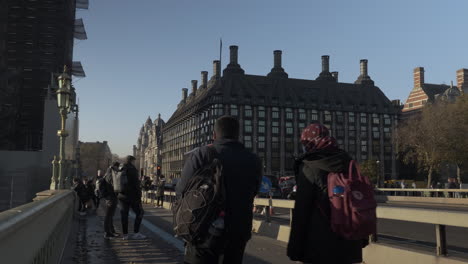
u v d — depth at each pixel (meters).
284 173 85.69
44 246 4.09
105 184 9.34
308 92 92.12
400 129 50.12
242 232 2.96
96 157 110.81
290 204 8.80
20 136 40.34
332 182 2.93
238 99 84.94
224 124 3.25
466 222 4.51
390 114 94.62
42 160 31.19
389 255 5.74
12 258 2.20
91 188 18.84
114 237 9.42
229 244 2.93
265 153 85.44
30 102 40.97
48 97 34.22
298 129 88.25
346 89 96.25
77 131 39.28
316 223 3.01
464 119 44.56
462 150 44.25
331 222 2.88
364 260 6.18
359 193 2.88
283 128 87.31
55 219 5.46
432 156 45.25
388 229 11.52
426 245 8.16
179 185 2.97
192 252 2.89
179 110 128.62
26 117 40.66
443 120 44.44
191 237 2.75
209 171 2.91
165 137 135.62
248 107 85.62
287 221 12.34
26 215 2.66
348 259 2.95
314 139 3.23
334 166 2.99
